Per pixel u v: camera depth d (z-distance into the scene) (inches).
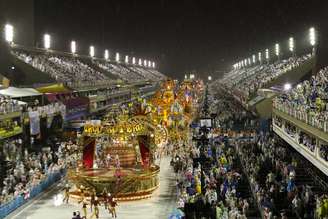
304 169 1724.9
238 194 1555.1
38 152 2165.4
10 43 3120.1
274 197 1403.8
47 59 3841.0
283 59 5315.0
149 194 1704.0
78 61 4845.0
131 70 6781.5
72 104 2930.6
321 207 1176.8
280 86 3376.0
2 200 1445.6
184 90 3346.5
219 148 2186.3
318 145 1437.0
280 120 2224.4
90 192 1614.2
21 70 3080.7
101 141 1950.1
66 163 2076.8
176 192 1774.1
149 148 1843.0
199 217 1366.9
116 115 2050.9
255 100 3097.9
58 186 1859.0
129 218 1453.0
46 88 2837.1
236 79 6146.7
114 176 1658.5
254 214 1376.7
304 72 3371.1
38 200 1662.2
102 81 4222.4
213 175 1733.5
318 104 1643.7
